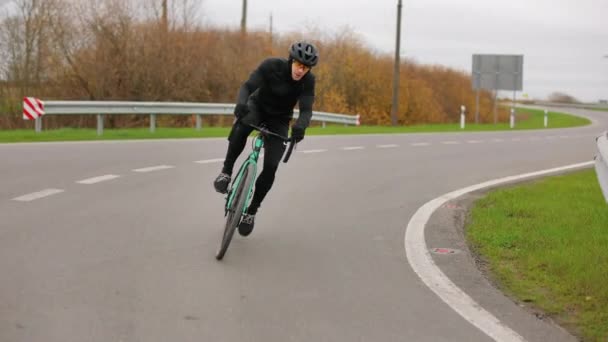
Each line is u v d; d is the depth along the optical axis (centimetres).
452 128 3078
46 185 944
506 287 559
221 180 645
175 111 2022
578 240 697
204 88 2894
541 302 516
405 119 4228
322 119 2794
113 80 2605
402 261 633
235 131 647
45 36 2600
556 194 1005
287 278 564
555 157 1652
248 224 673
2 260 583
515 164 1466
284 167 1246
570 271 579
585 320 477
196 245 657
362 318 473
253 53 3284
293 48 604
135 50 2650
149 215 781
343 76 3850
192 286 531
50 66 2619
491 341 439
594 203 926
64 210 792
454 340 439
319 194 977
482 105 5347
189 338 425
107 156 1264
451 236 741
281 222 784
